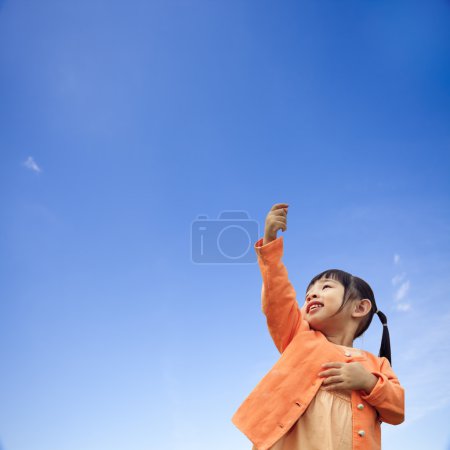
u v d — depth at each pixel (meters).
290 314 1.87
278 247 1.86
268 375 1.80
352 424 1.70
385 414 1.77
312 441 1.67
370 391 1.75
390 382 1.81
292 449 1.69
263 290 1.88
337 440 1.67
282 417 1.71
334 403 1.73
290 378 1.77
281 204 1.91
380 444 1.77
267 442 1.68
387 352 2.18
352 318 2.00
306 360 1.80
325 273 2.07
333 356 1.82
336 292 1.99
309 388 1.75
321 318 1.95
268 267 1.85
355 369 1.75
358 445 1.67
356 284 2.04
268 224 1.87
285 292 1.86
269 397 1.75
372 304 2.07
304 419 1.72
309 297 2.01
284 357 1.83
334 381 1.73
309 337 1.85
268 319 1.88
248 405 1.76
